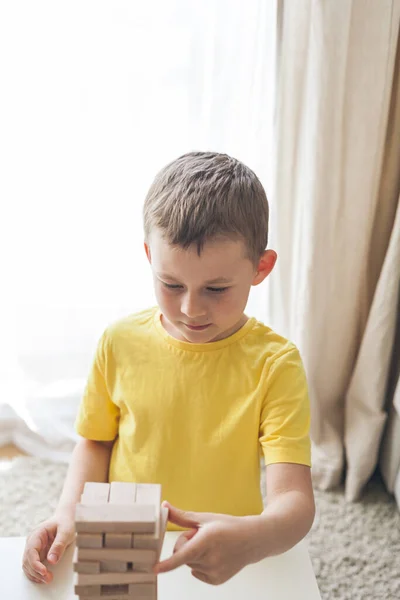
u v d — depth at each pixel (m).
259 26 1.31
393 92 1.30
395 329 1.40
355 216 1.34
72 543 0.83
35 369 1.61
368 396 1.42
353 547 1.34
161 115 1.40
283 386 0.82
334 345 1.45
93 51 1.35
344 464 1.51
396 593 1.23
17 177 1.44
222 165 0.82
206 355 0.85
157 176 0.84
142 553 0.53
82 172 1.44
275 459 0.78
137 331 0.89
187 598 0.77
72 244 1.50
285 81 1.31
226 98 1.36
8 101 1.39
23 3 1.32
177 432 0.84
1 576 0.79
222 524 0.63
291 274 1.45
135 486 0.58
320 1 1.18
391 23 1.21
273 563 0.82
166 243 0.74
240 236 0.75
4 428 1.66
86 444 0.93
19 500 1.46
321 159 1.28
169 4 1.31
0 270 1.52
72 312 1.56
